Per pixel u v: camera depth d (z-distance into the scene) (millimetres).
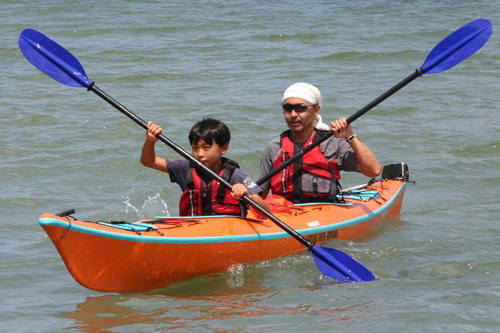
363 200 11898
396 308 7520
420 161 15500
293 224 9953
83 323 7180
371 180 12977
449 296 7938
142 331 6914
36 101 20922
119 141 17000
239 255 9125
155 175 14594
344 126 9969
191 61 27688
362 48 29953
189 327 6996
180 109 20109
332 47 30438
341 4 46469
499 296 7898
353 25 36844
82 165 15031
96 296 8156
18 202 12422
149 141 9344
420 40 31906
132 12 41625
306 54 29047
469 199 13031
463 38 11023
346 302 7805
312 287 8516
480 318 7156
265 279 8898
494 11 40562
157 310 7605
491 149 16281
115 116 19312
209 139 8969
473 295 7961
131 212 12203
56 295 8203
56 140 16875
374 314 7328
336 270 8938
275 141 10992
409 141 17047
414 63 27078
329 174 10727
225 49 30312
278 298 8016
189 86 23312
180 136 17328
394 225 11688
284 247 9758
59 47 10102
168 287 8586
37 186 13484
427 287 8328
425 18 38875
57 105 20484
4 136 17031
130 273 8109
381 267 9328
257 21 38344
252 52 29609
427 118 19234
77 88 22906
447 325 6961
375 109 20234
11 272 9039
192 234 8602
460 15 39500
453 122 18734
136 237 7938
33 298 8078
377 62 27438
